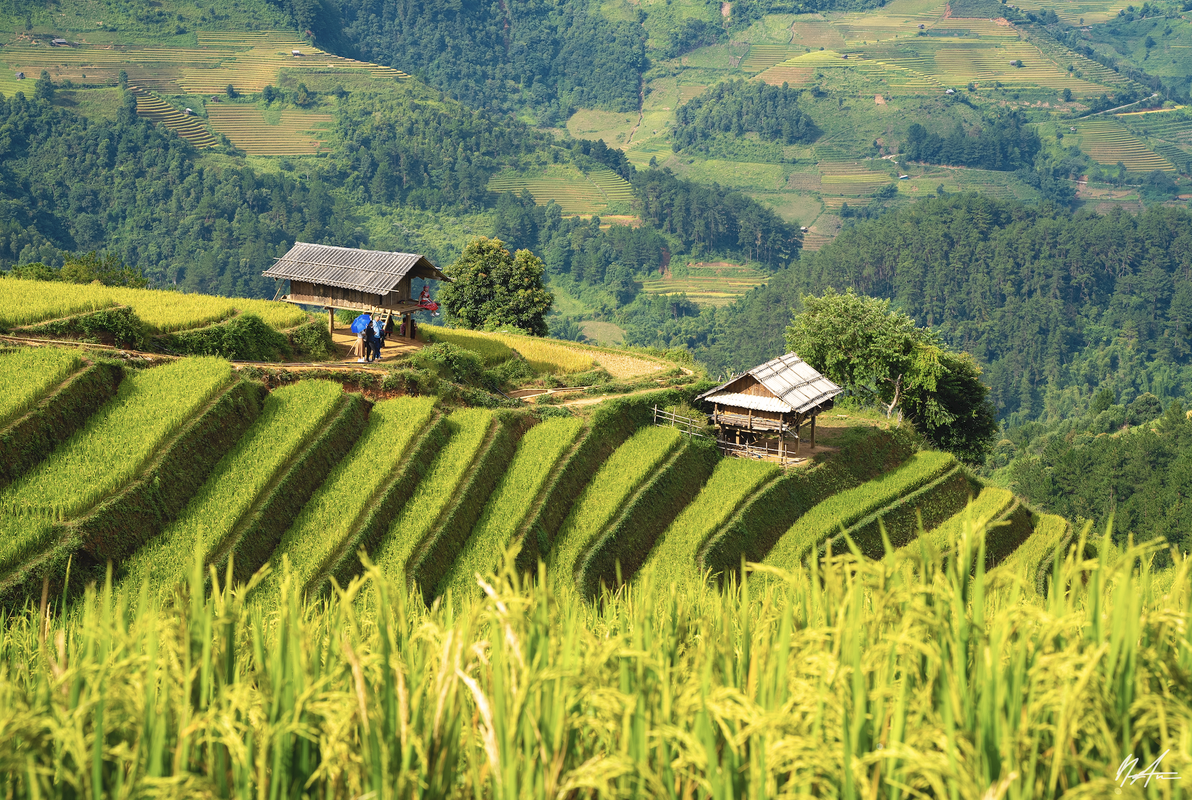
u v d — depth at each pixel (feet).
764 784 10.12
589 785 10.01
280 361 141.08
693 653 15.39
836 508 160.25
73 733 9.95
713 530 140.15
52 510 81.92
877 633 12.56
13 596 72.33
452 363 158.81
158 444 96.78
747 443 174.81
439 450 127.95
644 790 10.61
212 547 88.58
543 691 11.43
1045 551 169.78
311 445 111.86
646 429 162.40
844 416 212.23
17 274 223.51
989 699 10.36
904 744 9.98
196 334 130.62
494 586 12.47
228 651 12.58
